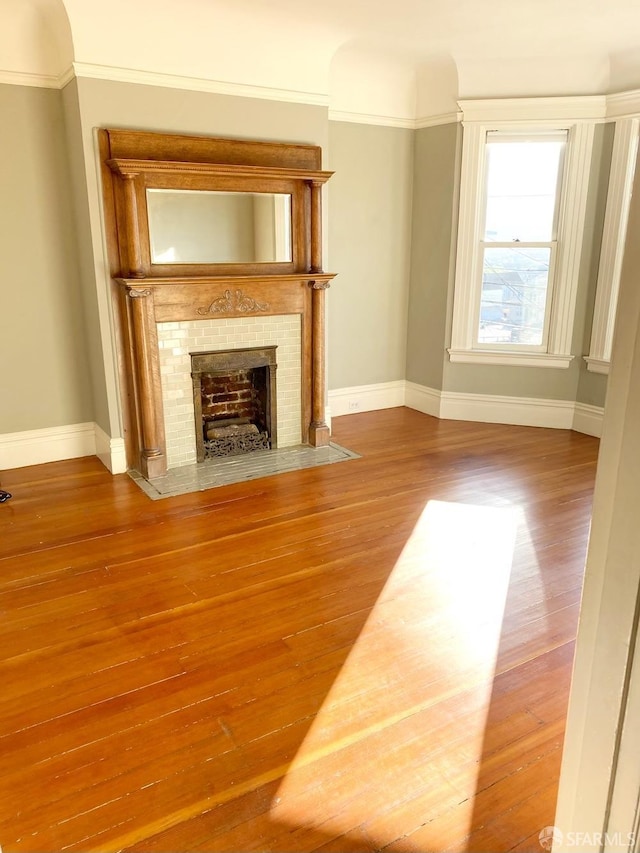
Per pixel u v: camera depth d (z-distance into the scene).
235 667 2.25
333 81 4.64
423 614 2.56
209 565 2.94
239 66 3.81
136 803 1.70
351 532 3.27
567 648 2.35
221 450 4.30
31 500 3.65
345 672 2.22
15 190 3.79
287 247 4.18
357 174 4.95
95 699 2.09
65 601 2.65
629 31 3.89
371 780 1.77
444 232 5.00
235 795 1.73
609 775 0.75
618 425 0.67
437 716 2.01
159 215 3.71
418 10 3.58
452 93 4.69
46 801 1.71
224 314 4.02
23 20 3.56
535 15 3.66
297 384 4.49
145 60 3.53
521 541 3.19
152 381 3.85
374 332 5.41
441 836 1.60
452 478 4.02
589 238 4.65
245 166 3.77
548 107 4.49
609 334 4.65
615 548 0.69
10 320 3.94
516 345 5.09
